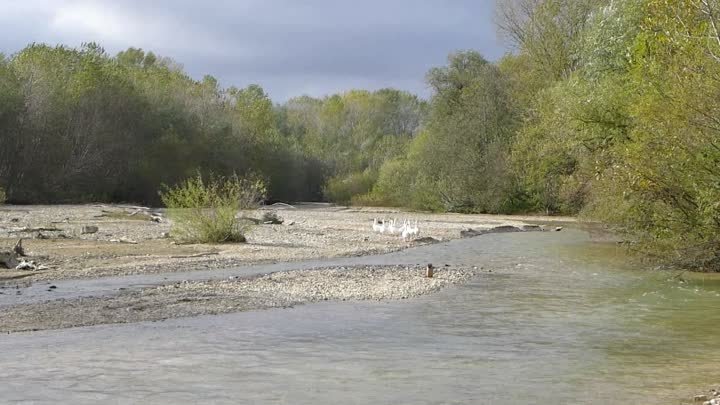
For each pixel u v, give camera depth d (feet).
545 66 206.80
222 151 274.77
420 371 37.68
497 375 37.06
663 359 40.91
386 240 123.13
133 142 245.04
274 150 314.14
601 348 43.68
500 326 50.34
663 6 77.87
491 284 71.97
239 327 48.57
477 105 231.91
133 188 246.47
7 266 75.51
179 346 42.55
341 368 38.09
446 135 238.27
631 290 68.13
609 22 128.06
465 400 32.58
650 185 78.69
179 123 266.77
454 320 52.44
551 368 38.65
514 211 223.51
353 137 391.04
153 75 279.28
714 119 72.23
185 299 58.54
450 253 104.37
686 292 67.00
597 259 96.63
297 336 46.11
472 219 195.31
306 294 62.90
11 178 214.90
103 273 72.90
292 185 324.60
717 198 73.97
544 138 179.32
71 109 230.27
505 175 220.23
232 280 69.77
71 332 46.01
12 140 214.90
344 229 145.38
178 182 250.16
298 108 432.66
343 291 65.10
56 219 147.02
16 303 55.62
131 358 39.45
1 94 210.38
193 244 105.70
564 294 65.51
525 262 92.79
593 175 114.83
